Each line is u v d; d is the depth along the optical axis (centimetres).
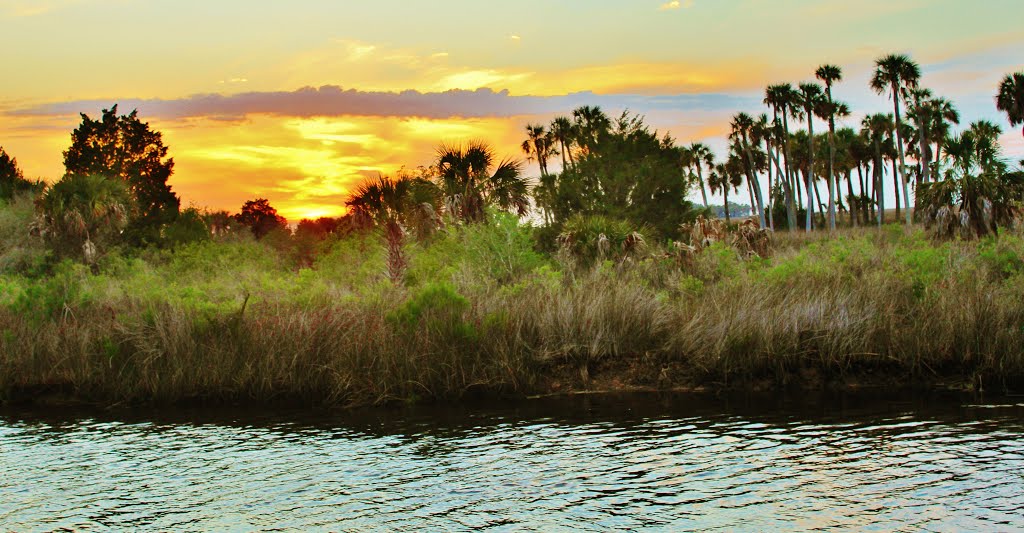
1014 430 861
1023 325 1087
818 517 656
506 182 2662
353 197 2139
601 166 3656
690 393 1111
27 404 1167
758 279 1435
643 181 3591
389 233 2100
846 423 925
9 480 818
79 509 730
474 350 1172
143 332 1259
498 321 1215
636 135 3797
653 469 795
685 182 3697
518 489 752
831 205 5919
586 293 1351
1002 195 2081
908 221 4772
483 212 2569
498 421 1002
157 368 1184
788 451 831
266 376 1146
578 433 934
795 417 964
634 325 1227
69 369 1204
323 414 1070
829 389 1095
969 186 2069
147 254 3172
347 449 900
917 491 700
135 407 1136
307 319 1251
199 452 903
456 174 2644
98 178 2955
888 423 916
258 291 1684
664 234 3503
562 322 1221
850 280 1394
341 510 712
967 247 1711
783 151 6725
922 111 5225
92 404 1155
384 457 864
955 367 1095
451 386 1132
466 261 1930
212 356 1181
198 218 4009
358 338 1178
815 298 1212
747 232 2320
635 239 1984
